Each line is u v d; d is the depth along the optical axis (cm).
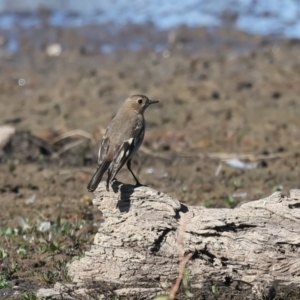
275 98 1922
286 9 2514
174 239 998
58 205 1365
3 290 1043
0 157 1611
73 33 2355
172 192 1422
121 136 1102
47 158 1614
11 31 2370
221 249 988
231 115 1823
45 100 1944
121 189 1012
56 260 1135
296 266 975
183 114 1828
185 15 2473
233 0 2575
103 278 1017
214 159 1591
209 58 2188
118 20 2442
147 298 1001
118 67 2148
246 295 985
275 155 1602
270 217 980
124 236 1009
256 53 2212
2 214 1335
